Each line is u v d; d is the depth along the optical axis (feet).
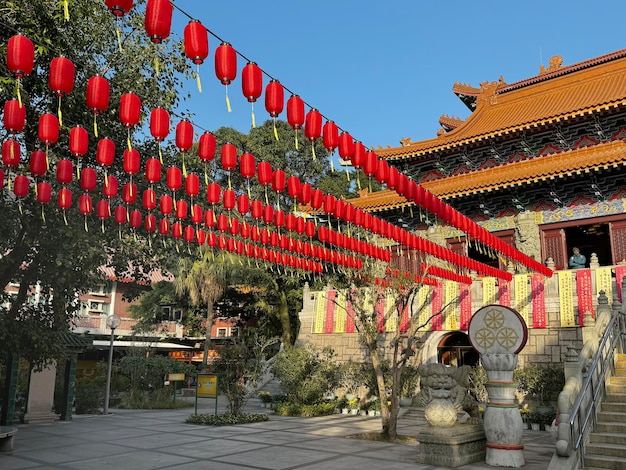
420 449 41.60
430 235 91.97
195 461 42.37
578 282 67.51
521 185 77.77
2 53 38.17
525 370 67.31
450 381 43.11
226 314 144.46
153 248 50.93
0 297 48.57
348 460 42.42
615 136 80.79
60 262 41.52
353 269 57.98
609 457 33.81
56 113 43.09
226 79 21.99
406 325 82.02
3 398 65.00
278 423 68.54
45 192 33.24
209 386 71.10
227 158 31.83
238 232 43.21
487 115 99.71
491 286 74.95
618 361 44.24
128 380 110.42
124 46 46.78
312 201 38.22
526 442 52.39
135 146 47.98
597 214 76.84
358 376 83.25
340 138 29.35
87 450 48.03
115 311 143.64
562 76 96.84
